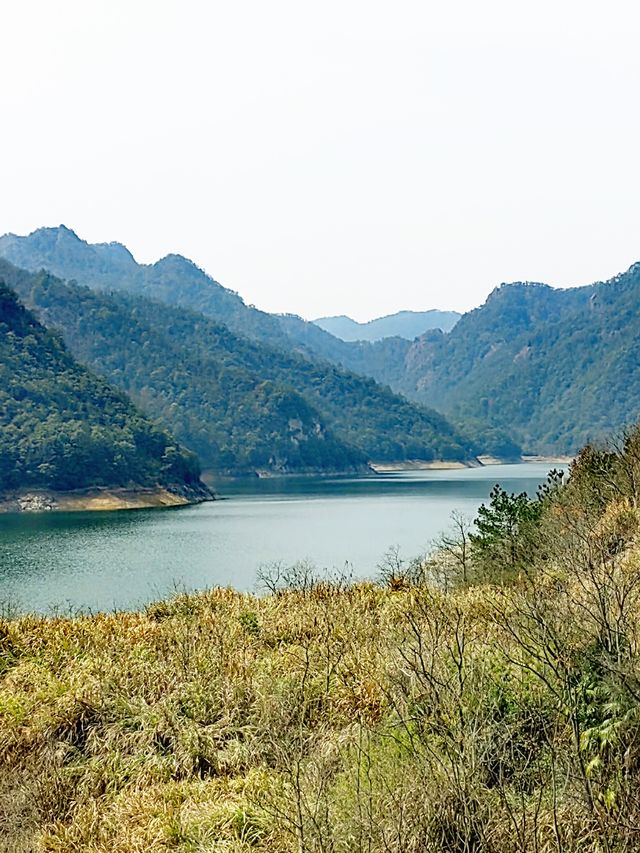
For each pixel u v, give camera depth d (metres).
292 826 5.90
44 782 7.82
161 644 10.84
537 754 6.01
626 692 5.50
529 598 7.88
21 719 8.80
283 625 11.27
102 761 8.20
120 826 6.89
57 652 10.80
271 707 8.38
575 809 5.20
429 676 6.45
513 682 6.79
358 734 7.28
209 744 8.16
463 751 5.74
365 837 5.32
